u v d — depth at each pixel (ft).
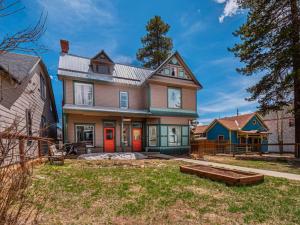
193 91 64.03
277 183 22.59
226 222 12.91
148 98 57.36
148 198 17.02
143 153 52.75
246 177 21.76
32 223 12.03
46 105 55.88
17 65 35.45
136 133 59.11
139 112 54.24
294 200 16.90
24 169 9.99
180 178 24.45
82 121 52.29
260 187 20.89
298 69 41.27
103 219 13.07
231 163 40.63
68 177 23.82
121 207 15.03
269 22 47.70
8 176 9.10
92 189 19.30
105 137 54.70
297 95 47.14
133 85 58.54
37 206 14.56
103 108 52.90
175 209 14.85
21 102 34.06
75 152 47.85
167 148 57.57
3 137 8.72
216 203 16.12
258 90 50.62
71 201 16.08
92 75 53.93
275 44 46.68
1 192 9.09
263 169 32.83
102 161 38.70
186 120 61.52
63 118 49.85
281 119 92.84
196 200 16.72
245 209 14.94
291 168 34.04
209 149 64.28
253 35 49.75
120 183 21.62
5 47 8.19
